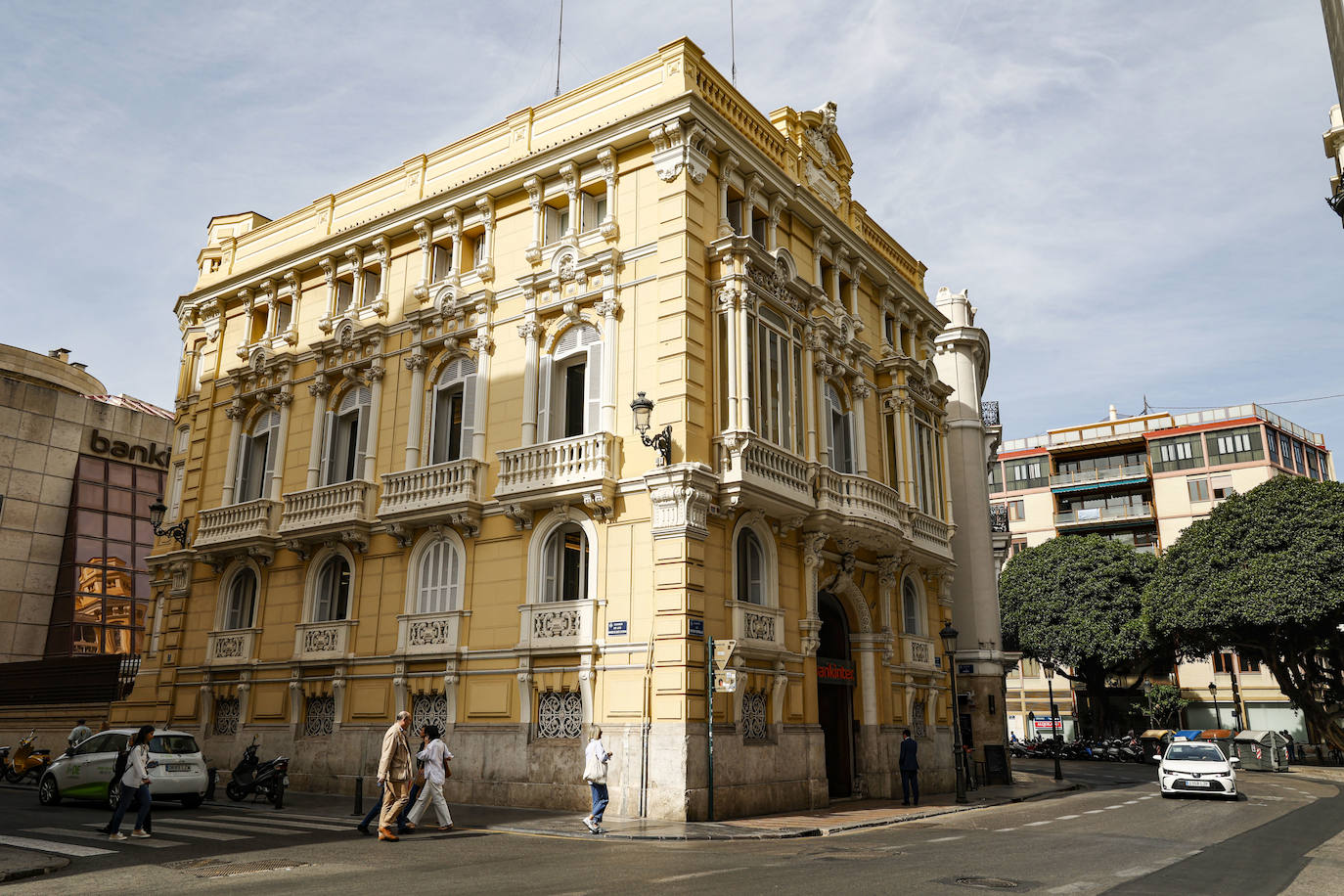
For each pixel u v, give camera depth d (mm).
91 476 45250
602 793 15195
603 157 21516
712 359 20250
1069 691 67938
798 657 20906
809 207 24094
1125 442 70375
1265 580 41062
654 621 18203
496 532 21094
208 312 30094
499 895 9047
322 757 22625
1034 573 56219
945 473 29594
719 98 22141
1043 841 14422
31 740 26281
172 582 27922
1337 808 20984
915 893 9359
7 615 41344
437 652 20953
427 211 24641
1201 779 24031
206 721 25344
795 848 13469
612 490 19406
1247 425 65438
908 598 27375
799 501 21000
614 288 20750
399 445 23734
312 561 24516
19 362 46594
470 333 23031
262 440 27781
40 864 10641
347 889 9398
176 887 9547
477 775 19812
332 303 26500
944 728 27578
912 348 29750
